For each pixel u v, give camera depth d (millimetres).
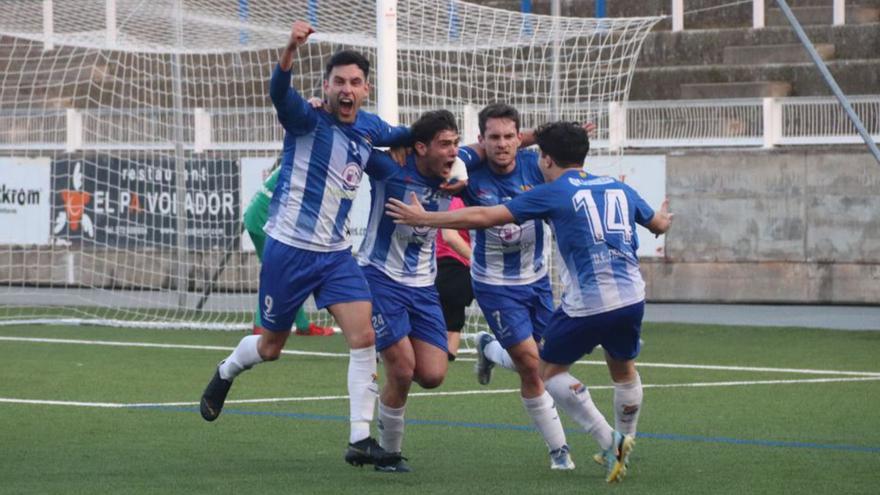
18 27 54312
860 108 58938
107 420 31234
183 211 58844
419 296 25391
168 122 64938
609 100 56219
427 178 25250
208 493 22766
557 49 51594
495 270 25578
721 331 50719
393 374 25125
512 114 25328
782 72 69938
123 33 53562
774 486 23312
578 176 23688
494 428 30109
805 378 38375
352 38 50688
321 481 23891
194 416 31859
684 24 78500
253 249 61688
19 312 59656
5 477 24219
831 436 28734
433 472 24828
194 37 54188
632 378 24734
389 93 41188
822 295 59125
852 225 58562
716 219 60562
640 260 61969
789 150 59312
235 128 62281
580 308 23438
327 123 24516
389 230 25141
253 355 25797
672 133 61500
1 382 37844
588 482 23766
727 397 34781
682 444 27812
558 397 24328
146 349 46594
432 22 48781
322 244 24812
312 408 33219
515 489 23109
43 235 66500
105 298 63844
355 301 24797
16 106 71000
